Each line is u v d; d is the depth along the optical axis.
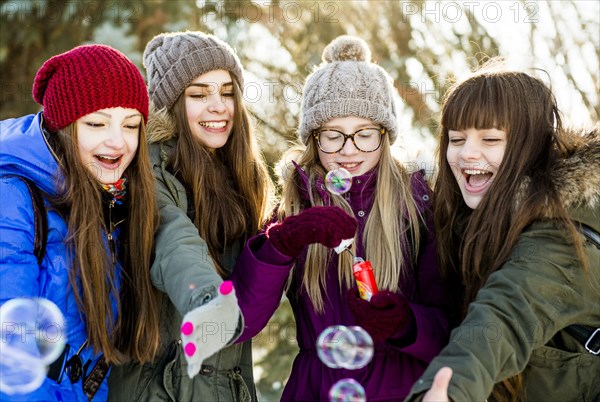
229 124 2.75
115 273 2.40
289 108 5.13
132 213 2.38
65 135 2.31
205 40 2.72
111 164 2.36
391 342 2.34
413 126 4.99
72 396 2.26
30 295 2.17
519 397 2.31
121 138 2.32
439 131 2.62
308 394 2.47
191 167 2.60
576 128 2.39
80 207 2.28
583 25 4.88
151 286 2.36
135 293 2.37
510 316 2.11
